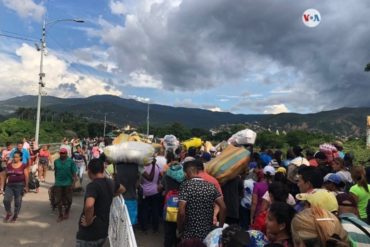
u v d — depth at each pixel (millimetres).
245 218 8148
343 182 5625
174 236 7633
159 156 10086
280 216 3590
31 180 14906
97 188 5477
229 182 7500
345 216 3742
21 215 11172
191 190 5672
